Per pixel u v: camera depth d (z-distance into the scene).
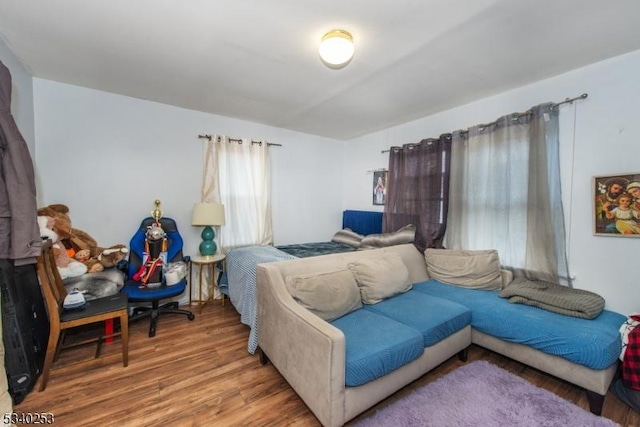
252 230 3.60
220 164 3.38
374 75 2.29
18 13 1.57
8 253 1.58
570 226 2.23
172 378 1.87
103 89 2.67
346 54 1.76
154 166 3.02
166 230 2.97
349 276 2.12
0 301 1.42
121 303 2.04
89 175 2.69
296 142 4.08
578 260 2.20
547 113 2.28
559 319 1.85
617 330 1.72
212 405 1.63
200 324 2.70
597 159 2.09
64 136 2.57
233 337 2.45
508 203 2.54
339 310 1.88
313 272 2.15
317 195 4.35
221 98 2.85
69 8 1.53
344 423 1.40
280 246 3.72
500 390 1.72
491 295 2.36
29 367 1.69
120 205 2.85
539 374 1.94
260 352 2.09
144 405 1.62
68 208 2.57
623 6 1.46
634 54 1.92
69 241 2.45
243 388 1.78
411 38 1.77
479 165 2.76
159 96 2.83
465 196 2.88
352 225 4.27
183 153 3.19
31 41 1.87
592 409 1.58
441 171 3.04
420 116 3.32
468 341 2.11
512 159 2.51
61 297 2.02
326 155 4.43
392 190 3.57
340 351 1.35
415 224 3.28
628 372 1.61
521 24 1.62
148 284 2.58
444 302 2.18
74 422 1.48
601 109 2.06
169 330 2.56
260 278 2.06
